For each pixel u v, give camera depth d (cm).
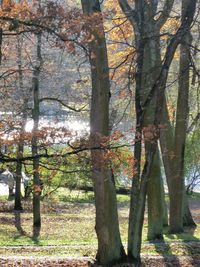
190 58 1257
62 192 3073
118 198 3009
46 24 796
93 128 1148
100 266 1195
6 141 872
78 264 1201
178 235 1733
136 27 1299
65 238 1761
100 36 953
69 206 2741
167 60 1155
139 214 1220
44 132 837
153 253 1377
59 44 810
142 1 1257
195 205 2916
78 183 2945
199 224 2066
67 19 788
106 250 1209
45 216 2328
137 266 1205
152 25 1398
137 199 1216
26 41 1908
